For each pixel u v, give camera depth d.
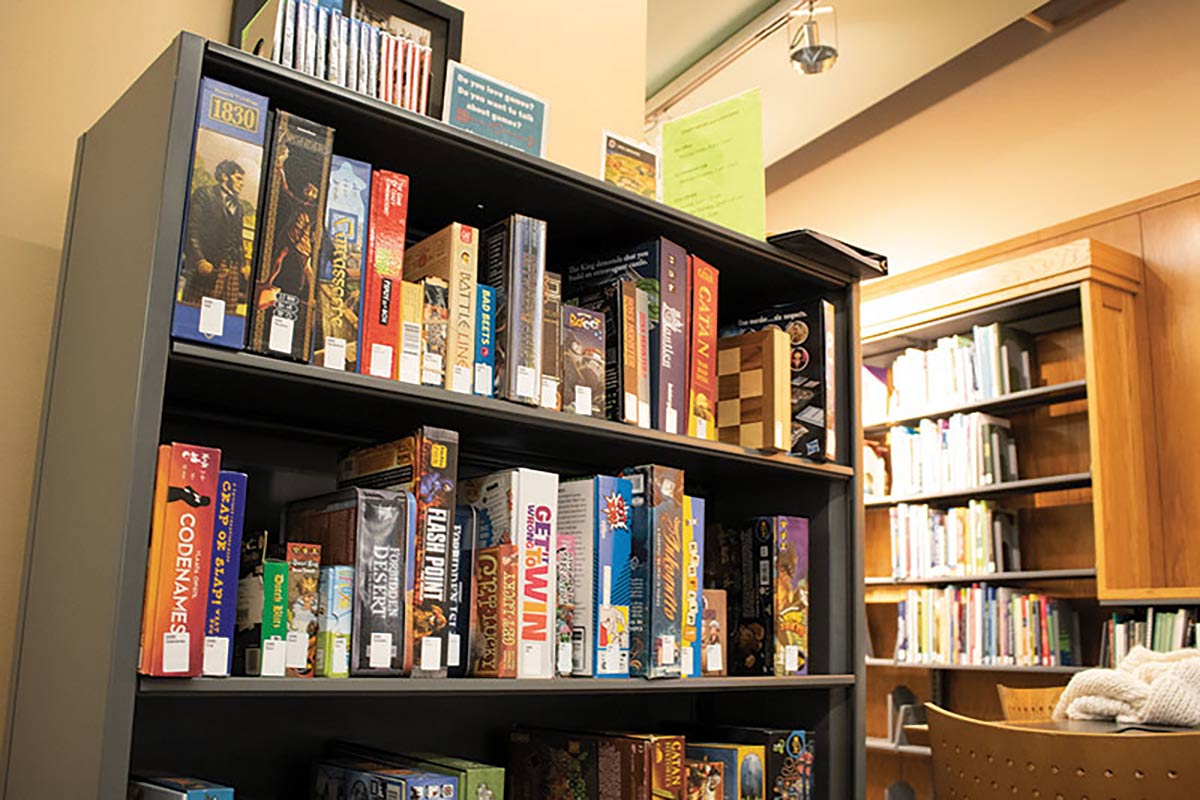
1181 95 4.26
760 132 2.18
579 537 1.81
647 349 1.97
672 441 1.95
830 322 2.25
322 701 1.84
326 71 1.69
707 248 2.11
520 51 2.42
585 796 1.81
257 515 1.78
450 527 1.61
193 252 1.37
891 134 5.44
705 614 2.02
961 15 4.38
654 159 2.16
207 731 1.70
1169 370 4.09
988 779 1.87
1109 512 3.83
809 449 2.21
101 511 1.35
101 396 1.42
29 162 1.72
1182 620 3.52
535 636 1.69
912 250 5.25
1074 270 4.02
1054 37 4.76
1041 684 4.24
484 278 1.80
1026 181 4.79
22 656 1.53
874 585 4.90
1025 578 4.11
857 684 2.18
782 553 2.16
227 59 1.45
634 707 2.32
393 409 1.69
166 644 1.28
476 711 2.05
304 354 1.47
